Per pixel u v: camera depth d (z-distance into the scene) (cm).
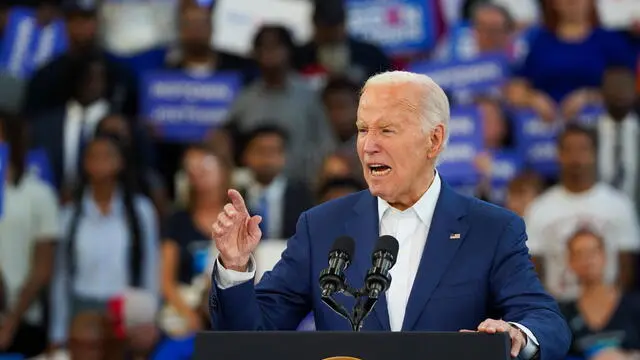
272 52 3073
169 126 3070
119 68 3206
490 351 1016
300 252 1258
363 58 3291
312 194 2808
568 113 3053
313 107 3092
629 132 2969
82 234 2694
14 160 2780
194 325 2612
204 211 2758
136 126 2986
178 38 3409
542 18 3300
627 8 3356
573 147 2781
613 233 2766
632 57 3225
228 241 1164
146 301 2419
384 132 1210
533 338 1130
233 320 1173
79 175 2862
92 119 3106
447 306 1202
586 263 2486
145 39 3462
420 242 1245
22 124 2817
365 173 1221
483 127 2845
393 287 1232
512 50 3359
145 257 2698
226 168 2784
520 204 2839
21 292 2698
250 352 1041
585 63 3180
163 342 2469
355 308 1113
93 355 2384
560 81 3186
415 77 1227
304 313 1272
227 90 3092
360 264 1230
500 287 1209
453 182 2862
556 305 1198
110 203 2722
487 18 3278
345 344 1034
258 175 2794
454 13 3569
